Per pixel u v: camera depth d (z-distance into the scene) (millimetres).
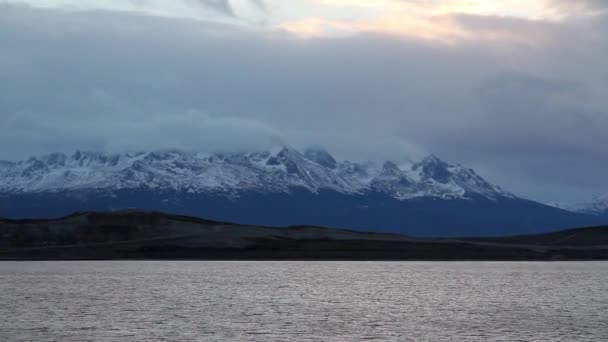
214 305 144250
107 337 106125
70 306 141000
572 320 125625
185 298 156875
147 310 135625
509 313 134875
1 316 126438
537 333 111750
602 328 116688
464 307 144125
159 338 105625
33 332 110000
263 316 128250
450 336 109062
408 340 105875
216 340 104375
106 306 141375
